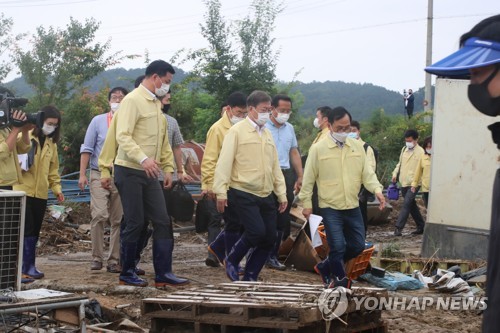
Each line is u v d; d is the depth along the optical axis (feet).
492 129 10.11
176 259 39.73
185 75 96.07
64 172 76.69
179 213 31.45
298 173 35.55
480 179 39.32
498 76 9.72
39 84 88.02
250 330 20.57
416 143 58.23
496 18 9.87
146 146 27.81
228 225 31.68
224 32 95.09
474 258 39.32
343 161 28.25
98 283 29.09
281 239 35.29
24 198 19.75
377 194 28.27
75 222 52.16
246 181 28.12
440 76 10.32
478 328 24.29
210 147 32.96
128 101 27.43
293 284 22.91
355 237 28.53
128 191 27.63
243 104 32.68
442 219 40.57
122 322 22.33
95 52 92.58
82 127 78.02
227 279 31.19
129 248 28.04
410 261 35.91
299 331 19.61
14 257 19.66
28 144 27.55
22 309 17.87
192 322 21.01
